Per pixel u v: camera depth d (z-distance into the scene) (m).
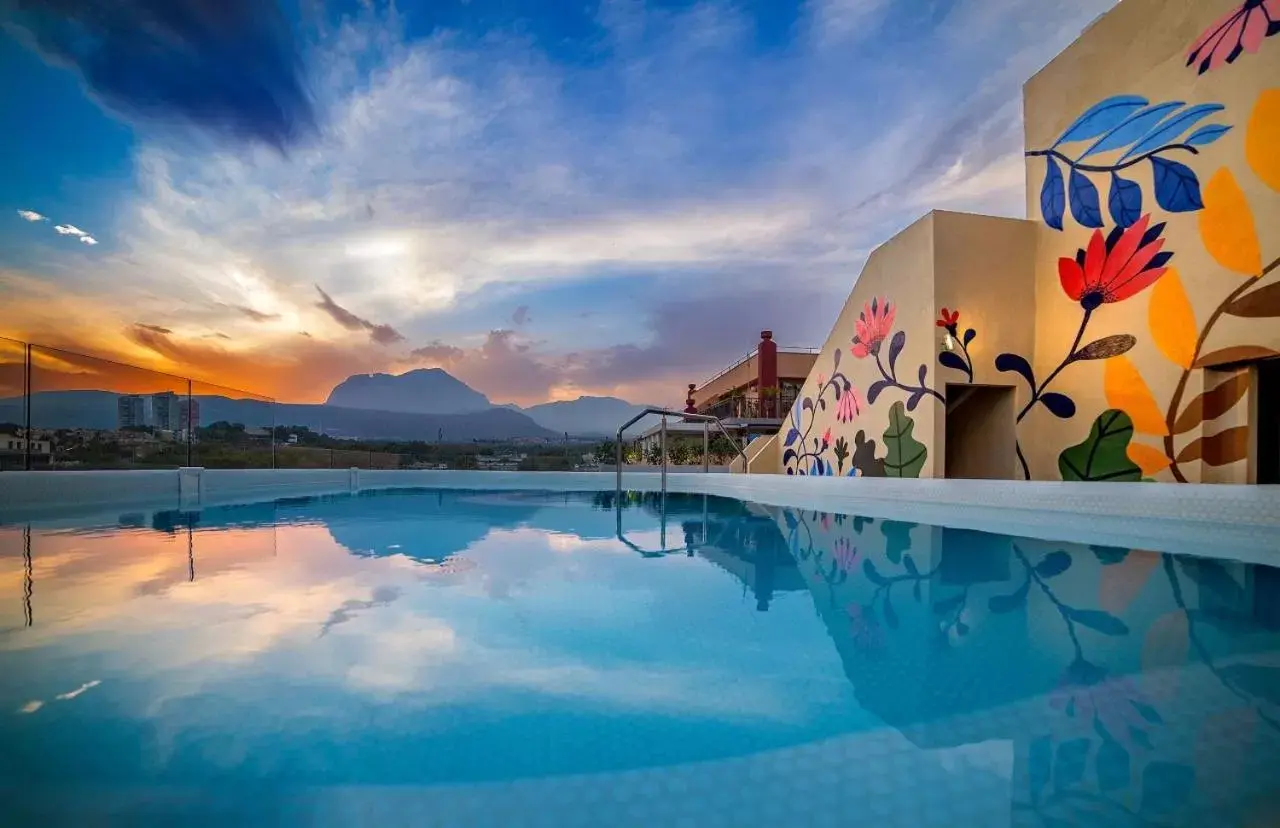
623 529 5.45
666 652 2.04
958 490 5.54
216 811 1.09
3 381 6.20
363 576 3.35
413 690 1.68
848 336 9.36
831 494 7.16
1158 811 1.09
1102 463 6.53
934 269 7.30
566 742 1.37
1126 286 6.32
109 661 1.90
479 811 1.10
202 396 8.58
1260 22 5.12
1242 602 2.68
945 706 1.58
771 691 1.69
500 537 4.96
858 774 1.23
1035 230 7.50
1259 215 5.14
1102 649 2.06
